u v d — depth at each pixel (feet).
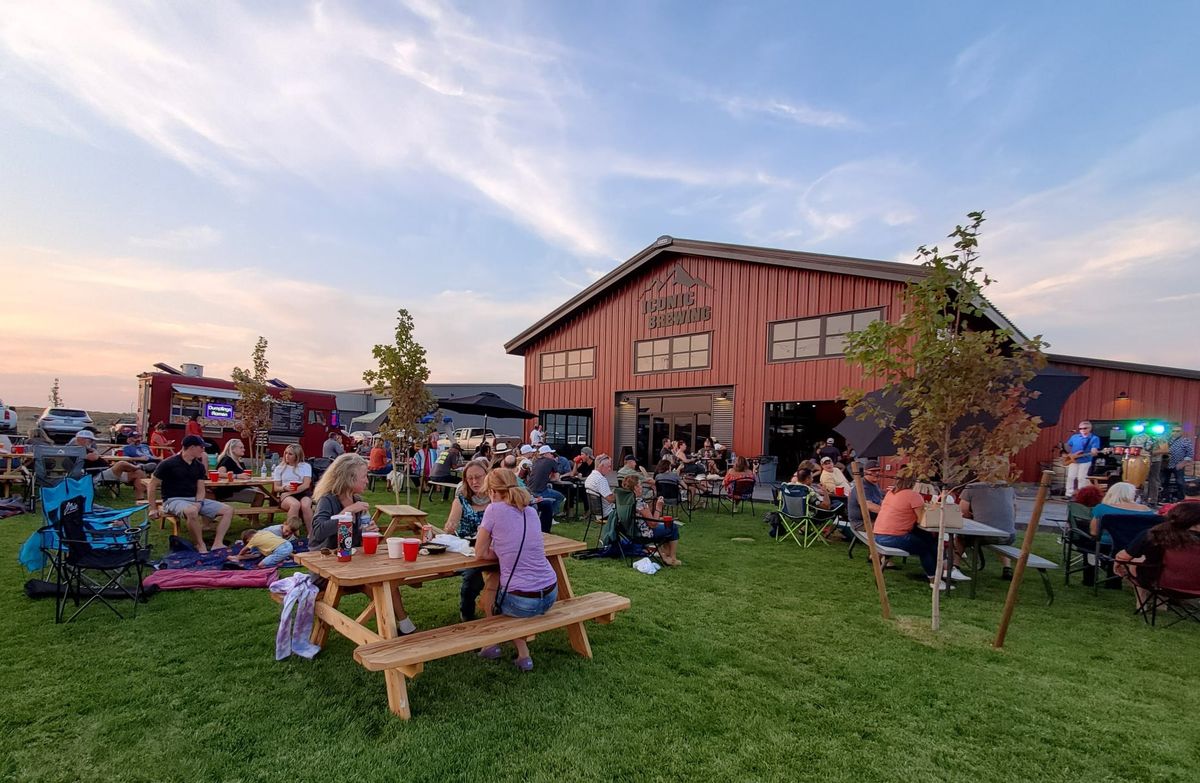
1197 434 43.78
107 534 15.03
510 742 8.92
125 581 16.67
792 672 11.85
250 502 31.50
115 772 7.87
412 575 11.23
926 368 14.16
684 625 14.60
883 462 38.93
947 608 16.57
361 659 9.30
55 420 64.75
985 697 10.91
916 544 19.06
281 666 11.39
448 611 15.38
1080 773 8.53
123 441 55.31
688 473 39.11
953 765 8.63
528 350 72.23
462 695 10.48
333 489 14.60
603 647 12.98
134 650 11.97
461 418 118.83
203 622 13.69
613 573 19.75
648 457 59.52
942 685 11.39
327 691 10.40
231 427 60.75
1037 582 20.15
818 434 56.29
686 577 19.48
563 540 14.69
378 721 9.43
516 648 11.82
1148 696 11.14
